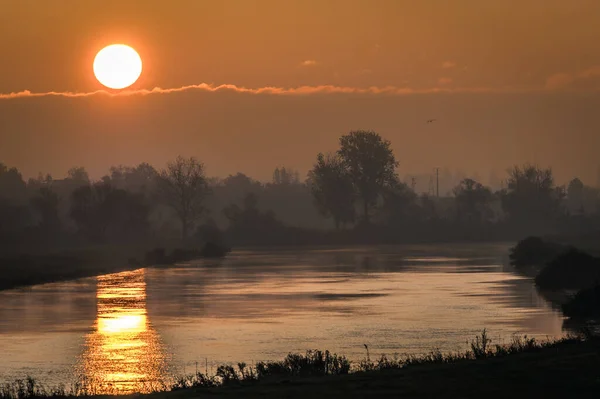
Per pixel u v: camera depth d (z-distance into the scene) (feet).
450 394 96.07
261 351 180.96
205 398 98.37
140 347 188.96
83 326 226.79
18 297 314.35
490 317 234.38
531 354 124.77
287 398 96.37
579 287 320.29
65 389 138.00
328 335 203.62
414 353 172.96
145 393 108.88
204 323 230.48
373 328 214.90
